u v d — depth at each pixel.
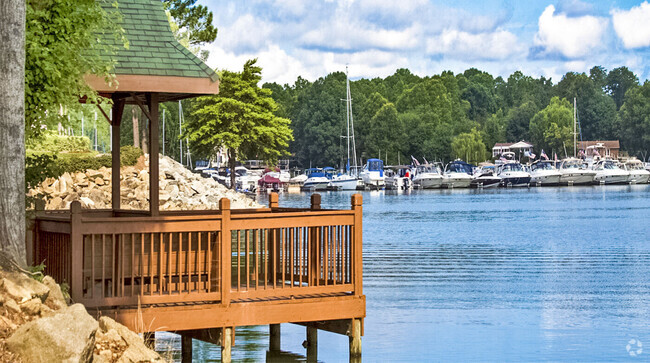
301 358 11.65
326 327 11.22
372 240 37.19
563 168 116.06
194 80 10.07
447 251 31.67
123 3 10.66
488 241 36.50
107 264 10.23
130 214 11.15
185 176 43.38
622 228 44.44
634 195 87.06
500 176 110.75
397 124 149.62
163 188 39.78
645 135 167.00
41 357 6.98
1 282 7.77
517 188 110.56
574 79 186.62
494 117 174.75
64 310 7.38
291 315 10.32
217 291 10.20
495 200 81.12
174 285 10.53
